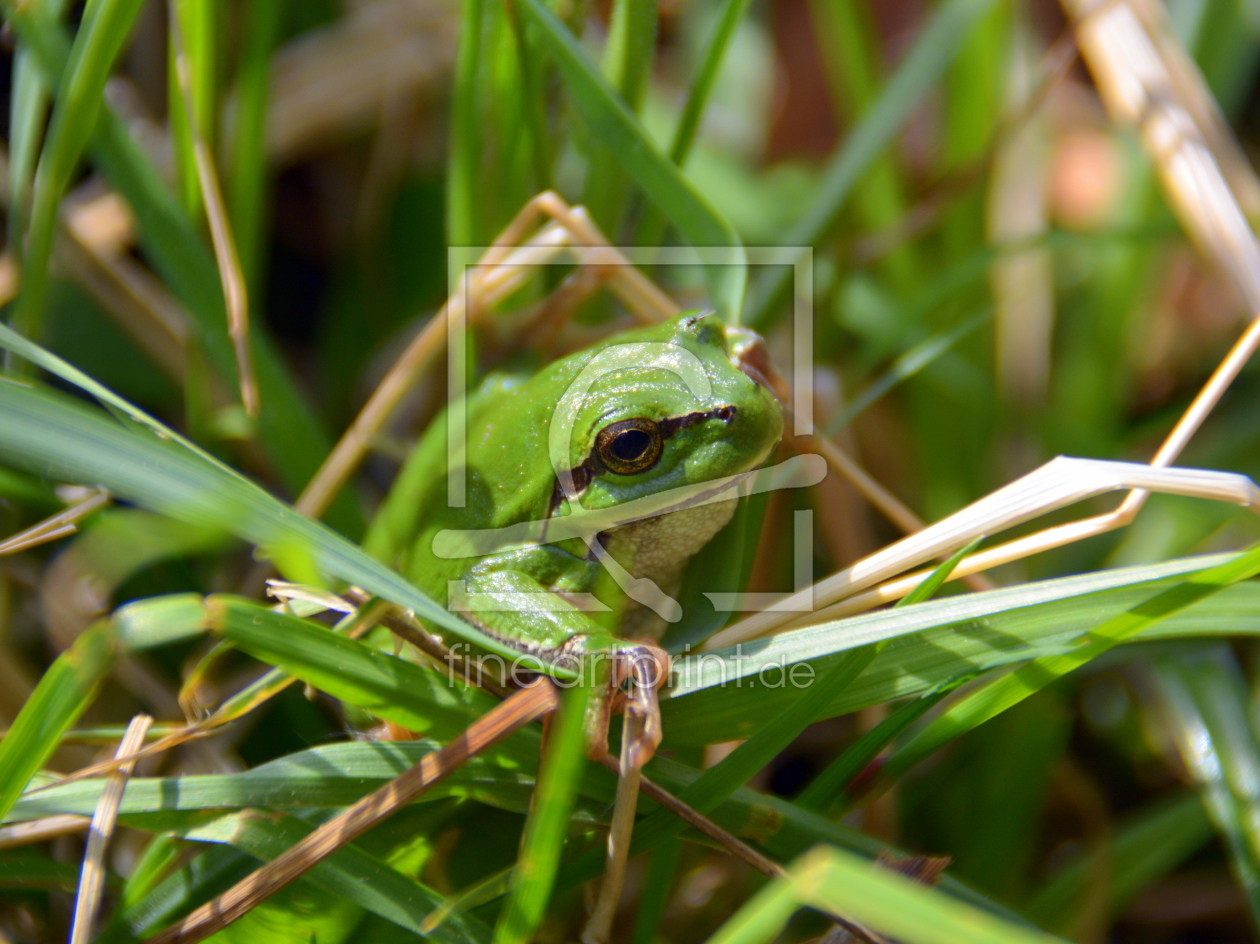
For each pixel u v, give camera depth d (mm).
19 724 167
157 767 194
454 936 173
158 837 184
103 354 220
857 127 213
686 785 178
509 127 201
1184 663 195
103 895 187
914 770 202
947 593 208
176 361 215
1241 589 180
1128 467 179
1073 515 217
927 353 204
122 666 194
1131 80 212
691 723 180
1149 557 213
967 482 220
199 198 202
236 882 178
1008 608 175
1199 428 228
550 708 173
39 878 179
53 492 194
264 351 201
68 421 163
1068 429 216
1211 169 205
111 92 222
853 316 225
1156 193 223
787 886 159
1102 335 224
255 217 208
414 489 195
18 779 168
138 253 227
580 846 179
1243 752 190
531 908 169
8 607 200
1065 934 190
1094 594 177
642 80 201
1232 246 202
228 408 216
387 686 175
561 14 200
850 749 180
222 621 170
